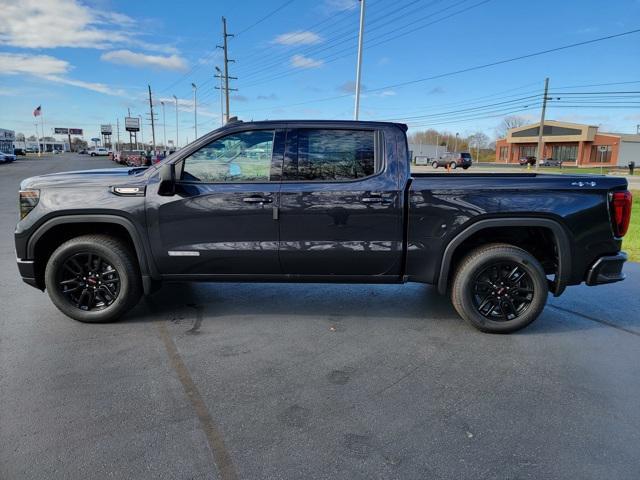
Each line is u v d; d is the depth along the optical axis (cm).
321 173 404
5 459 242
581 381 333
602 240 401
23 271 421
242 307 483
